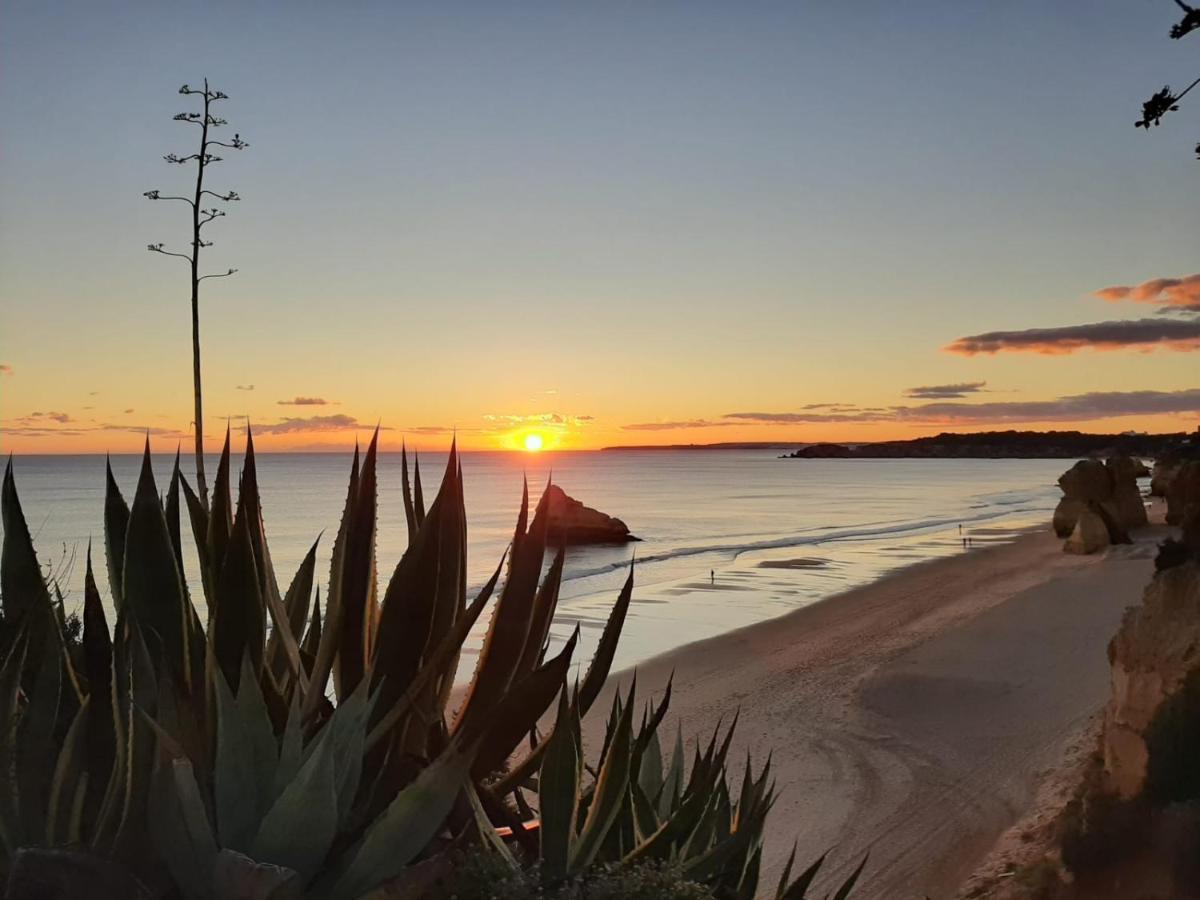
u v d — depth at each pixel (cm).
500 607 239
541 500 244
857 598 3300
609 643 257
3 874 185
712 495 13400
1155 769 736
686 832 236
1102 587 3097
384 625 229
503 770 263
